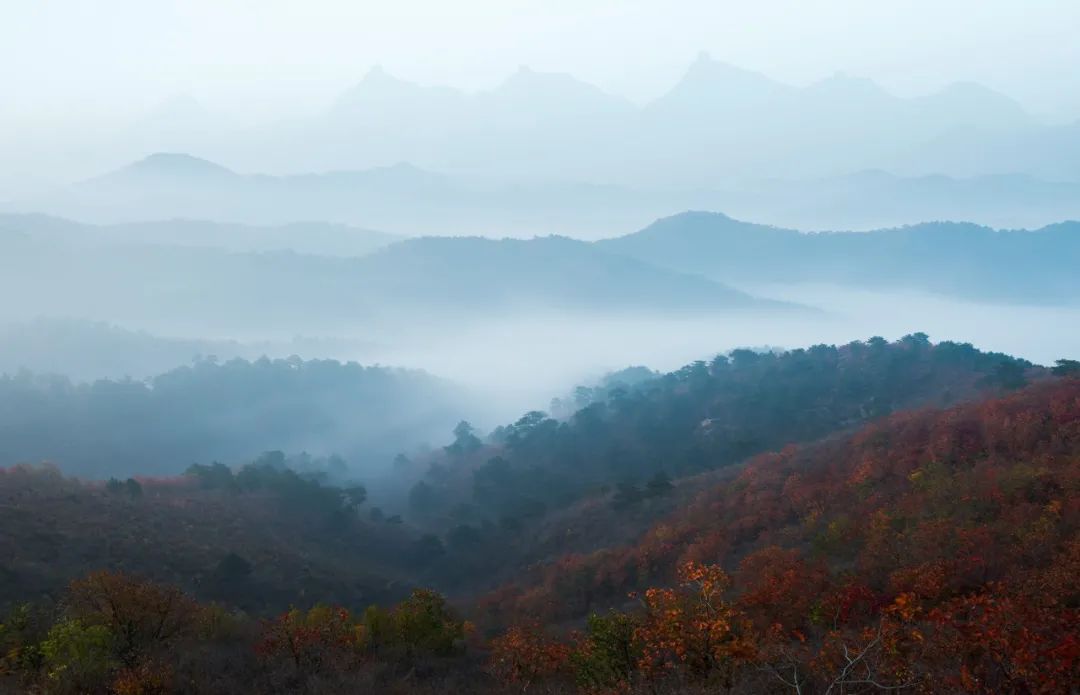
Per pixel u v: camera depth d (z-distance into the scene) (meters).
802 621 23.11
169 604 23.58
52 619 23.98
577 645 23.23
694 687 15.03
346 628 26.45
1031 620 14.42
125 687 18.11
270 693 19.77
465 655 27.78
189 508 73.94
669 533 57.03
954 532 28.45
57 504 62.25
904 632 16.14
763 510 54.06
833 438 75.81
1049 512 29.12
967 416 54.44
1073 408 46.84
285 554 69.19
